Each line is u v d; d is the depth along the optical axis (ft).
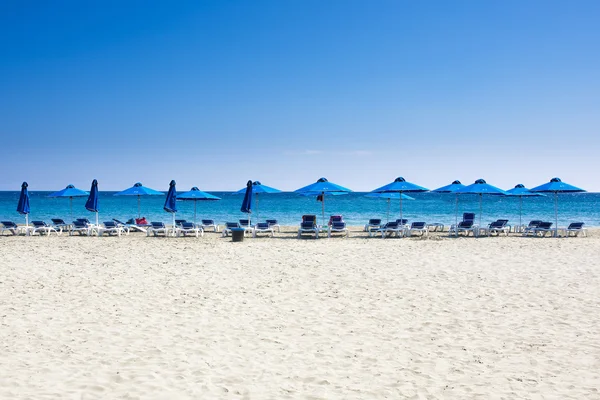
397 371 18.01
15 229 68.28
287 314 25.63
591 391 16.07
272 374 17.66
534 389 16.30
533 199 267.18
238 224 64.44
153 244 54.70
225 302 28.04
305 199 269.64
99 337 21.70
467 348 20.43
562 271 36.76
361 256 44.52
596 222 100.37
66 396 15.52
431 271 36.99
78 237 63.41
